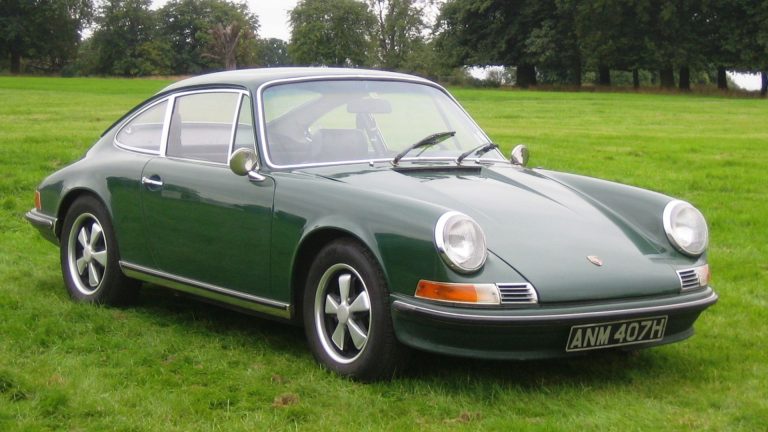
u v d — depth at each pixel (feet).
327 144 16.47
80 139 46.01
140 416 12.80
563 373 15.14
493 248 13.65
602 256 14.19
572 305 13.35
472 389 14.12
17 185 33.30
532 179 16.60
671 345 16.92
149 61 369.30
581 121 81.92
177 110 18.35
